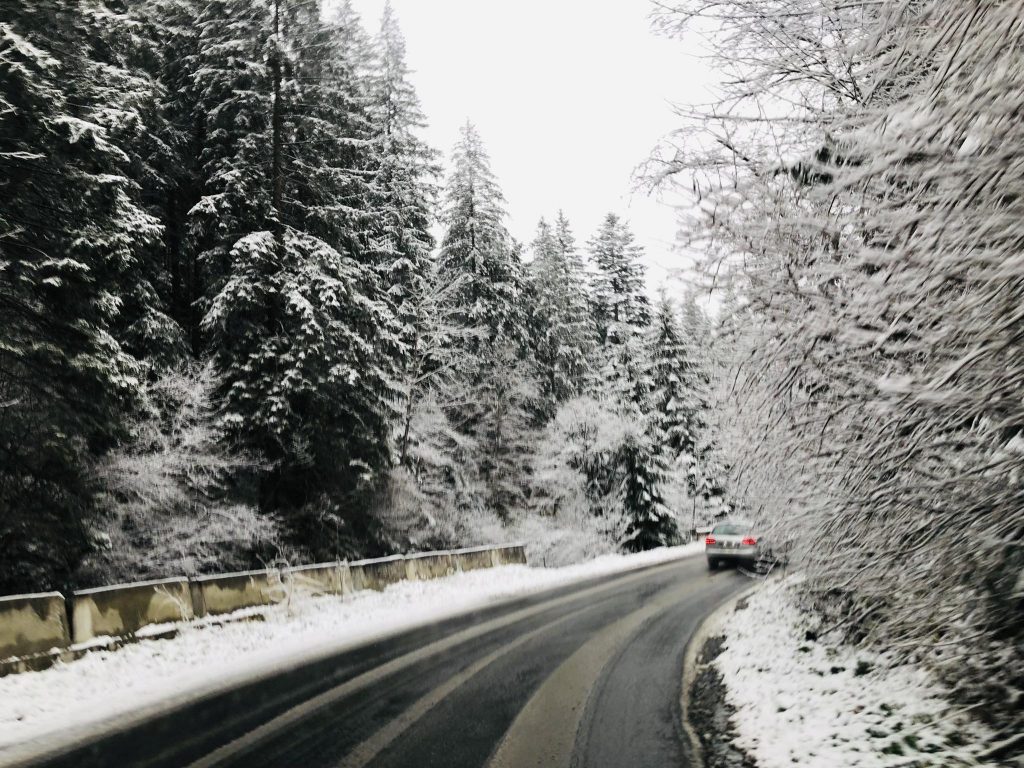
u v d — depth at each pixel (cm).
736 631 1051
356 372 1617
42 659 801
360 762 546
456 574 1950
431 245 2803
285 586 1305
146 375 1405
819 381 590
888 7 439
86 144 1060
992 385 353
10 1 1073
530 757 556
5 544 1141
